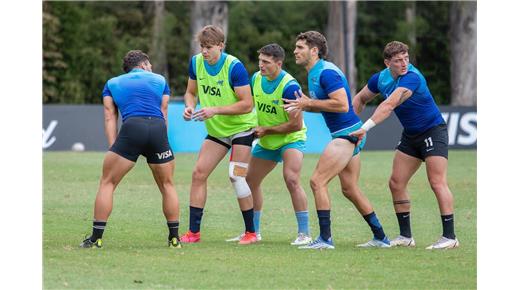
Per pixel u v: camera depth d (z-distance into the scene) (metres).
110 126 34.09
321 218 35.47
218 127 36.97
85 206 48.34
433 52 144.38
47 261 31.56
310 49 34.97
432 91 143.50
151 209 47.72
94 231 34.62
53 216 44.41
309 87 35.59
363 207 36.22
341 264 32.28
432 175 36.09
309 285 28.92
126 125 33.84
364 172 67.31
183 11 143.50
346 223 43.91
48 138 85.75
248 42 143.25
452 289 28.88
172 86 141.38
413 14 143.38
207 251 34.56
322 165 35.06
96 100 134.50
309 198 53.38
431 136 35.81
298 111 35.69
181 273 30.17
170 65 143.25
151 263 31.70
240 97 36.41
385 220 45.06
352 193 36.06
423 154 36.09
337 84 34.56
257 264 32.00
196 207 37.44
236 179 36.97
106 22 136.00
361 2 142.88
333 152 34.91
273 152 37.50
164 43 139.25
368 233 41.00
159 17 140.12
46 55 129.75
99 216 34.50
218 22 111.06
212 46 36.19
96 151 85.88
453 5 123.44
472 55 122.94
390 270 31.41
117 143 33.97
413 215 46.94
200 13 110.88
